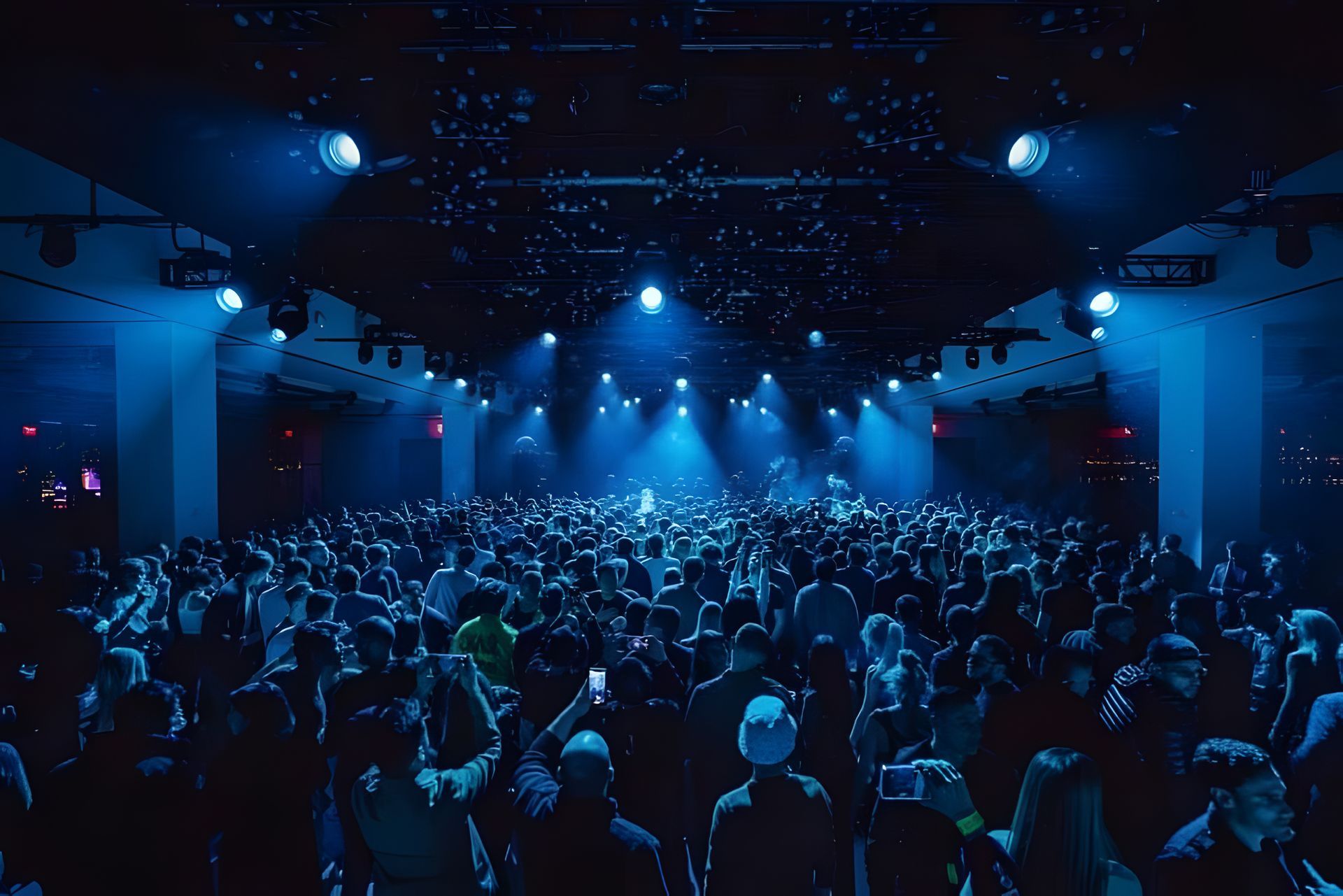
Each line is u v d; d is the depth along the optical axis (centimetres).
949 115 550
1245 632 566
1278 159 588
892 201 720
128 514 1068
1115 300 866
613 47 502
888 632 425
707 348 1802
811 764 410
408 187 666
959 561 984
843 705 416
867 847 294
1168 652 374
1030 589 750
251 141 555
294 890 314
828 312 1280
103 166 571
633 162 642
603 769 280
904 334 1520
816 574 645
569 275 1016
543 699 402
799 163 634
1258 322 1052
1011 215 744
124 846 300
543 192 708
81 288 885
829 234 846
